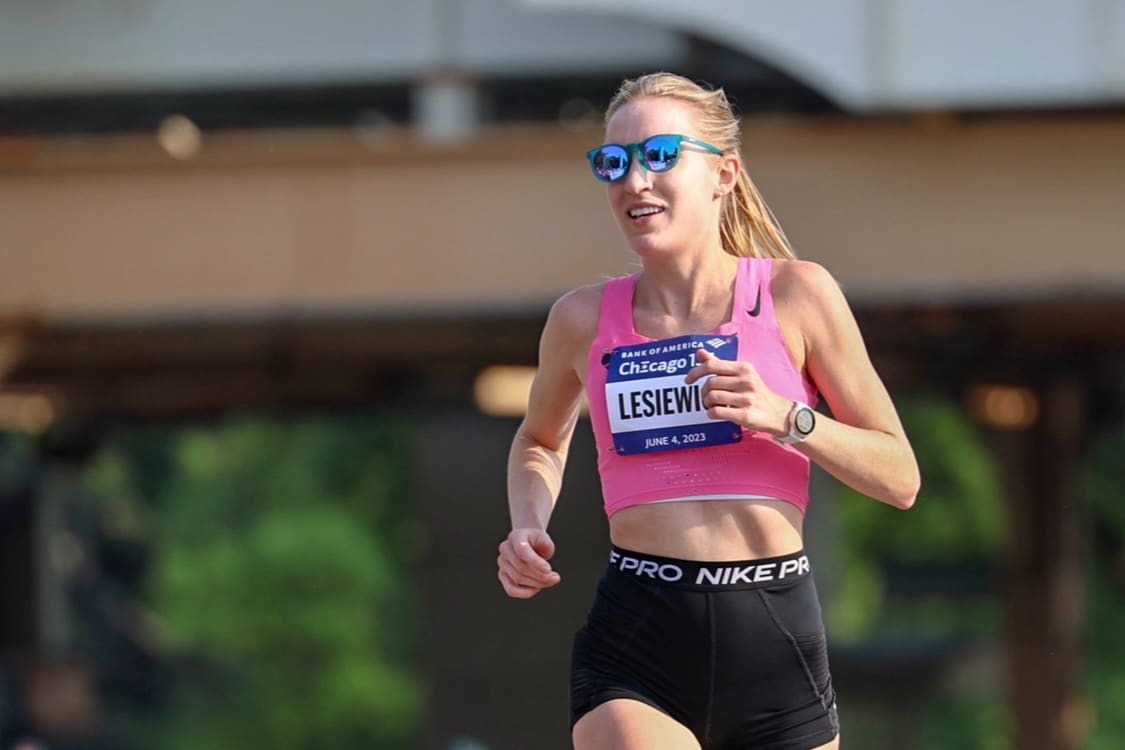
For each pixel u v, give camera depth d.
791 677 11.08
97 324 29.55
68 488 72.38
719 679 10.98
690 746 10.91
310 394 47.03
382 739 95.19
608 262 26.06
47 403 47.97
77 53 27.50
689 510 11.02
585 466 49.62
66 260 26.70
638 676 11.10
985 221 25.42
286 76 27.64
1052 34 23.94
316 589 94.62
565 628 50.06
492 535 51.09
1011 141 25.38
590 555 49.72
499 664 50.44
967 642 57.19
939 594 95.19
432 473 51.34
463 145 26.23
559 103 31.52
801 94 29.92
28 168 26.70
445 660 50.31
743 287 11.07
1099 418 48.97
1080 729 49.81
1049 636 49.38
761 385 10.42
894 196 25.55
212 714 95.44
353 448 102.88
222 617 94.69
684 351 10.95
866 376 11.04
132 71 27.56
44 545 59.78
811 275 11.09
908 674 56.19
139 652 96.38
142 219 26.72
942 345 38.28
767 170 25.78
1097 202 25.23
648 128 10.90
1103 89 23.83
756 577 10.97
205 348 37.19
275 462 104.69
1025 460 49.09
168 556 102.94
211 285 26.58
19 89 27.83
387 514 101.38
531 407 12.04
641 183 10.86
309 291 26.50
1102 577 85.94
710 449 10.97
